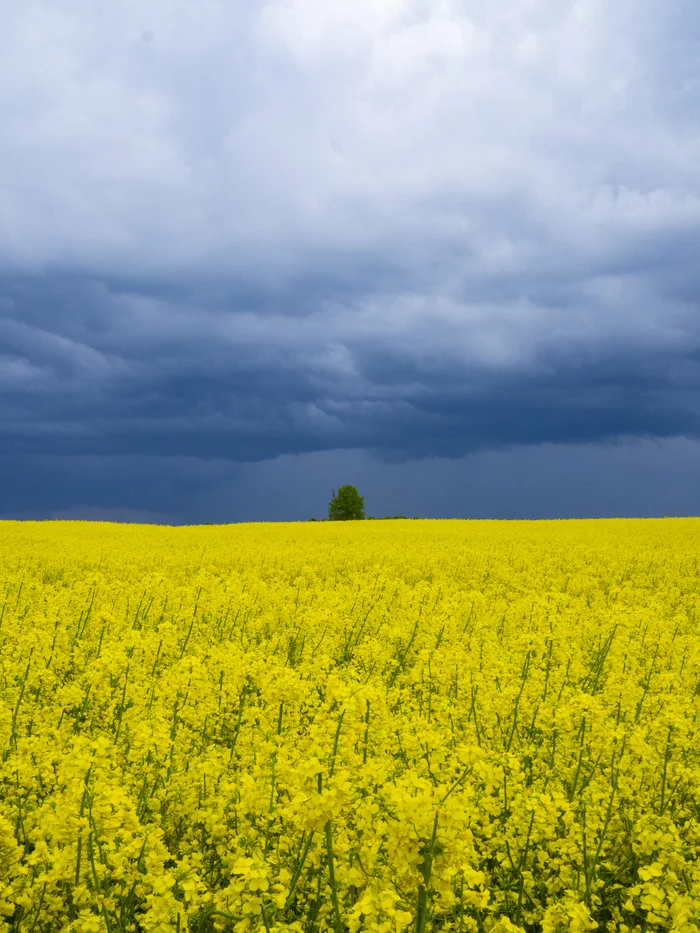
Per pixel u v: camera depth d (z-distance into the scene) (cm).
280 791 400
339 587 1309
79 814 366
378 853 354
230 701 621
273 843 399
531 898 405
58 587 1588
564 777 523
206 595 1162
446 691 706
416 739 475
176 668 605
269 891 356
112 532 3778
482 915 385
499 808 446
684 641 780
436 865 292
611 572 1966
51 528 4028
